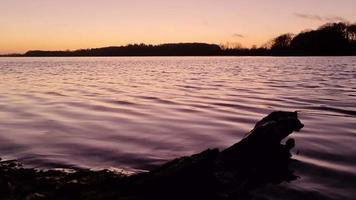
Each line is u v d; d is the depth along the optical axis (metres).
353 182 5.96
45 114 13.04
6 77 37.06
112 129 10.32
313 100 16.22
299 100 16.31
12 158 7.40
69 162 7.12
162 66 71.25
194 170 5.56
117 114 12.97
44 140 9.00
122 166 6.88
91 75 41.09
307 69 48.84
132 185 5.43
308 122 10.96
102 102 16.48
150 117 12.27
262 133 7.00
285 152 7.48
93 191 5.31
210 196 5.38
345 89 21.03
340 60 90.50
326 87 22.48
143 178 5.52
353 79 29.31
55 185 5.52
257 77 33.91
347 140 8.69
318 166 6.75
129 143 8.70
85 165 6.92
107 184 5.55
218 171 5.94
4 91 22.34
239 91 20.80
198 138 9.18
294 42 157.50
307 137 8.99
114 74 43.03
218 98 17.47
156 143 8.70
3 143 8.70
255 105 14.88
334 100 16.09
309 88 21.98
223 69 53.69
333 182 5.97
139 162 7.14
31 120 11.83
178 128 10.39
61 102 16.58
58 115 12.80
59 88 24.36
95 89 23.41
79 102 16.53
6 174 6.08
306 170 6.52
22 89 23.72
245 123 11.04
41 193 5.22
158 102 16.28
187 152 7.93
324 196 5.41
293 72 42.03
